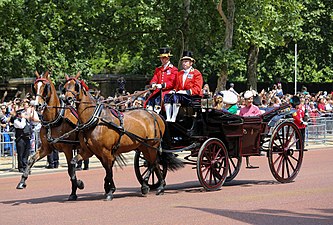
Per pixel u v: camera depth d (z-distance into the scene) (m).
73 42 57.03
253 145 25.92
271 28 56.00
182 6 56.09
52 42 56.62
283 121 26.16
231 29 53.31
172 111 24.00
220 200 21.52
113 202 21.59
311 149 43.78
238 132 25.11
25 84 64.75
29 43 54.19
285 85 78.81
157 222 17.61
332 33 72.31
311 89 77.25
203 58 59.31
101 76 71.44
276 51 76.56
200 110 24.23
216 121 24.45
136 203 21.28
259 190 23.91
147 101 25.14
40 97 22.95
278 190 23.77
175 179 28.52
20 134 32.50
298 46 75.25
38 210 20.19
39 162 37.31
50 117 23.20
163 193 23.56
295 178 27.44
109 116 22.25
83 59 59.34
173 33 57.19
